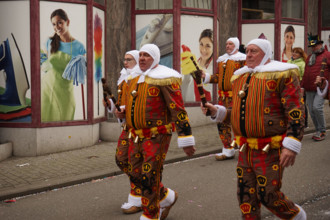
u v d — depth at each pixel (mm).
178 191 5176
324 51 7629
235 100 3191
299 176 5594
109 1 8891
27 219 4367
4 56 7328
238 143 3199
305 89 7855
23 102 7277
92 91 7965
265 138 3043
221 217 4238
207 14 9844
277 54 12305
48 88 7395
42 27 7309
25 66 7266
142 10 9352
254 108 3043
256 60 3104
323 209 4328
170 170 6238
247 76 3145
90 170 6152
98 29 8281
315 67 7641
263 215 4191
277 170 3035
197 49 9758
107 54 8938
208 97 10039
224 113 3324
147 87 3656
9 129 7312
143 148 3719
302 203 4551
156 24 9391
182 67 9555
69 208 4676
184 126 3582
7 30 7301
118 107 4074
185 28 9555
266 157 3051
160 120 3689
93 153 7336
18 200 5016
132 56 4477
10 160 6945
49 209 4660
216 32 10047
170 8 9359
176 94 3607
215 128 9609
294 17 12867
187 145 3572
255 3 12266
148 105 3650
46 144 7336
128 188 5402
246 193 3164
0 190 5203
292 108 2943
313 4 14477
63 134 7535
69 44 7605
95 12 8125
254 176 3162
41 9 7281
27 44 7262
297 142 2885
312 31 14508
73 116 7711
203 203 4691
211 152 7309
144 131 3701
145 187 3674
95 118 8172
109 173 5984
